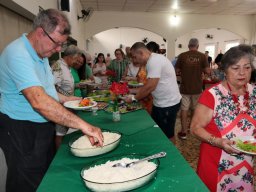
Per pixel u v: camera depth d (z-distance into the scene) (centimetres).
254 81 259
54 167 113
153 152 126
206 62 369
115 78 479
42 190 94
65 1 373
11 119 139
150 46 292
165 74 244
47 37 126
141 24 780
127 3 655
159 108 257
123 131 162
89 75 420
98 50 1084
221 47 1140
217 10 731
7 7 217
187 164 112
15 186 140
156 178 100
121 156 115
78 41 590
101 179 95
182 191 91
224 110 133
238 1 625
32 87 118
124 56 525
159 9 727
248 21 805
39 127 144
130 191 91
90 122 186
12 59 123
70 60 266
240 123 132
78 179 102
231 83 130
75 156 125
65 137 156
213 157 136
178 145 342
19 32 257
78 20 594
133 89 290
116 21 770
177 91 260
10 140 140
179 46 1193
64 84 262
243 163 132
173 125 266
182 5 673
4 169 146
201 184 95
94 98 275
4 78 133
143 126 172
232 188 136
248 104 133
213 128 135
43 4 301
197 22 794
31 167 143
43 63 147
